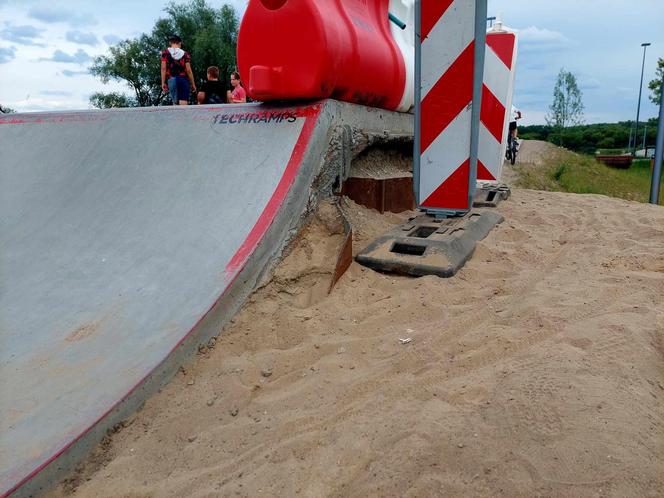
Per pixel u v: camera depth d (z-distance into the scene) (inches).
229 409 97.0
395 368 100.0
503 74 243.4
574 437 72.1
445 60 159.8
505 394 83.0
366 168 185.8
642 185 789.2
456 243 148.8
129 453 90.0
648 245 155.8
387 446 78.4
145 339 111.7
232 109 163.6
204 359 110.1
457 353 102.0
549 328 104.2
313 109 147.6
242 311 121.0
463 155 165.3
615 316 104.6
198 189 149.4
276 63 146.1
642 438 71.3
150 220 147.9
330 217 141.8
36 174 185.2
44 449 88.0
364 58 161.5
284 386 102.0
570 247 162.6
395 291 134.0
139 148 172.6
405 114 205.2
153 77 1336.1
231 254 127.2
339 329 118.6
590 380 83.1
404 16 207.8
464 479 69.7
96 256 143.3
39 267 145.8
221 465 83.2
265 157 145.6
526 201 245.6
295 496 73.5
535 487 66.6
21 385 104.7
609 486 64.8
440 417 81.8
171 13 1326.3
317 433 85.4
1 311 131.1
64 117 203.6
